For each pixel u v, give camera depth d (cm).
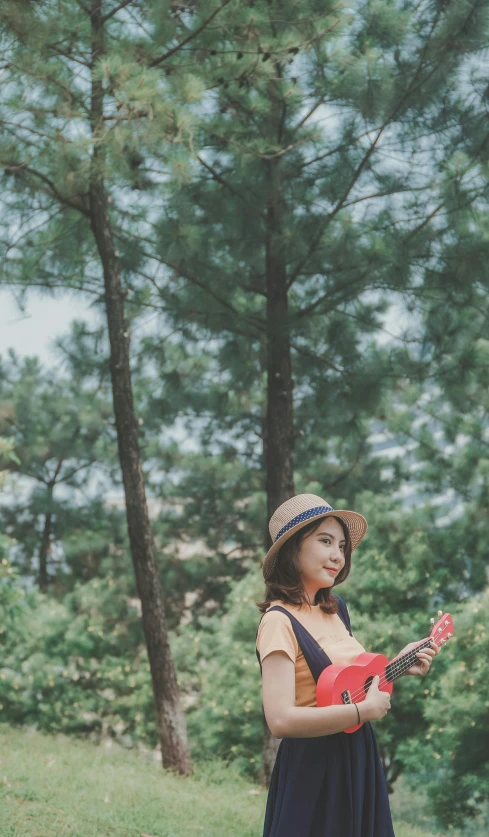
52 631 1488
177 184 776
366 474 1535
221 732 1235
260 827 698
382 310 1059
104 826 589
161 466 1828
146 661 1530
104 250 970
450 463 1374
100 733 1452
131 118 685
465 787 1094
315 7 794
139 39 812
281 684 263
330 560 285
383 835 270
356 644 288
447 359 1002
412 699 1177
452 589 1312
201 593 1839
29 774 724
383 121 855
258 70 795
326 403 1032
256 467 1852
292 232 880
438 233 878
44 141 780
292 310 982
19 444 1952
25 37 714
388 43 848
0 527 2011
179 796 779
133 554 993
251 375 1191
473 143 841
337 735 269
